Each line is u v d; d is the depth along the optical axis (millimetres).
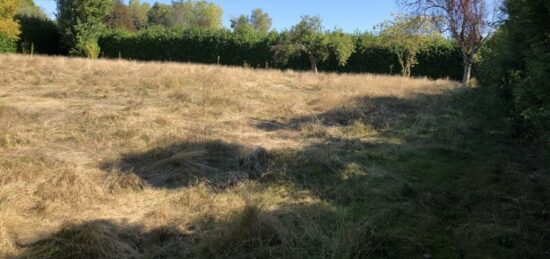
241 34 27656
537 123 4820
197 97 9641
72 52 28578
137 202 4797
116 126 7102
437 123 8812
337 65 24391
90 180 5012
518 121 7570
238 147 6434
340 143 7191
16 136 6195
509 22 6930
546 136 4992
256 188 5242
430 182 5676
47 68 12195
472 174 5977
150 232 4137
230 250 3855
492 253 3941
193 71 12992
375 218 4492
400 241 4098
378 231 4262
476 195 5246
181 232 4148
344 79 14172
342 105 9828
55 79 10969
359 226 4238
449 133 8078
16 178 4918
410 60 21125
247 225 4066
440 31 18359
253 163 5977
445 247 4035
